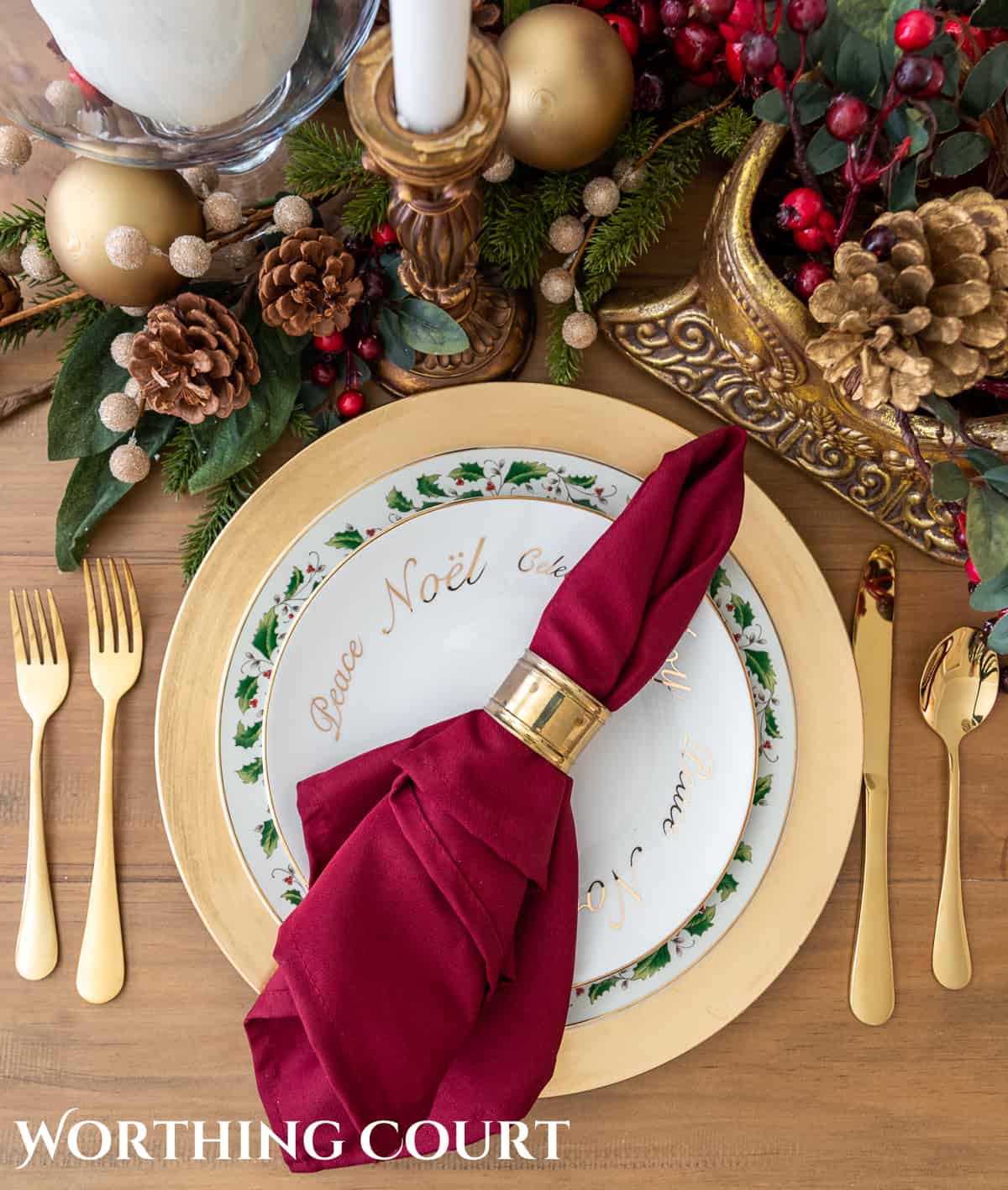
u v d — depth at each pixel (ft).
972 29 1.54
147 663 1.95
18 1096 1.88
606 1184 1.91
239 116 1.70
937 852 1.97
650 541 1.71
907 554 2.01
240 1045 1.90
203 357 1.64
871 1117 1.93
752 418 1.93
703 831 1.85
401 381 1.94
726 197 1.67
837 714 1.90
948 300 1.37
